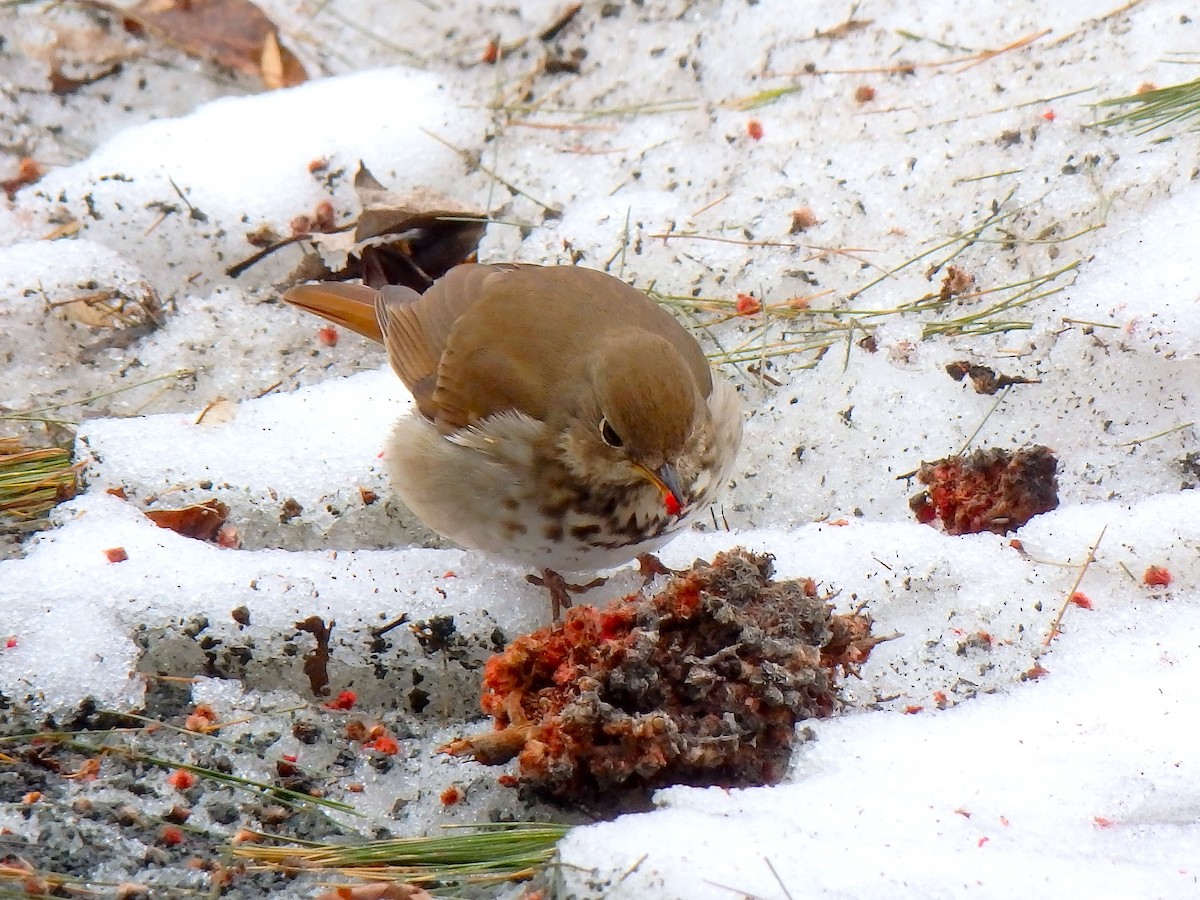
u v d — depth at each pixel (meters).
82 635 9.69
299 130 14.18
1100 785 8.43
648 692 8.65
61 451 11.41
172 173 13.80
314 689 9.94
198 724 9.33
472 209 13.60
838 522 10.62
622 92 14.83
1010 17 14.45
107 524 10.63
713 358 12.16
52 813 8.60
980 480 10.66
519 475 9.71
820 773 8.65
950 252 12.66
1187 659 9.40
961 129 13.55
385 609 10.12
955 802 8.30
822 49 14.67
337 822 8.74
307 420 11.67
